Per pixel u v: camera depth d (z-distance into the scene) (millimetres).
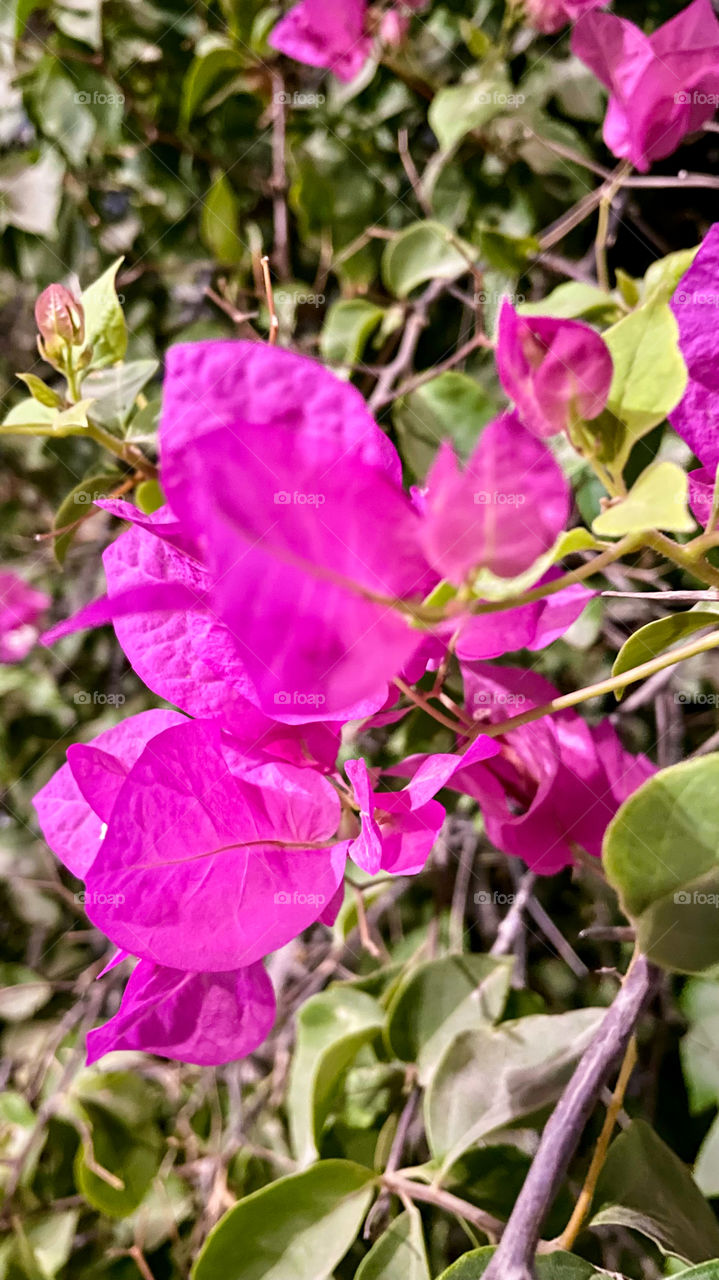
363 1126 282
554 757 194
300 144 464
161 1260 380
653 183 310
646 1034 334
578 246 407
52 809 191
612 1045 160
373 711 154
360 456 118
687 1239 198
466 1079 229
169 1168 401
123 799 152
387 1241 222
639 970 165
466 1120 224
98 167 523
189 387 119
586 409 138
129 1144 385
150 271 525
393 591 119
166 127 507
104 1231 404
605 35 243
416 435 355
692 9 232
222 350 120
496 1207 233
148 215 522
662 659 165
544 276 403
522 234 407
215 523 118
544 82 397
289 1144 384
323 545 117
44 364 605
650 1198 203
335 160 458
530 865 208
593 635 343
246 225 499
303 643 120
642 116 254
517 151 403
